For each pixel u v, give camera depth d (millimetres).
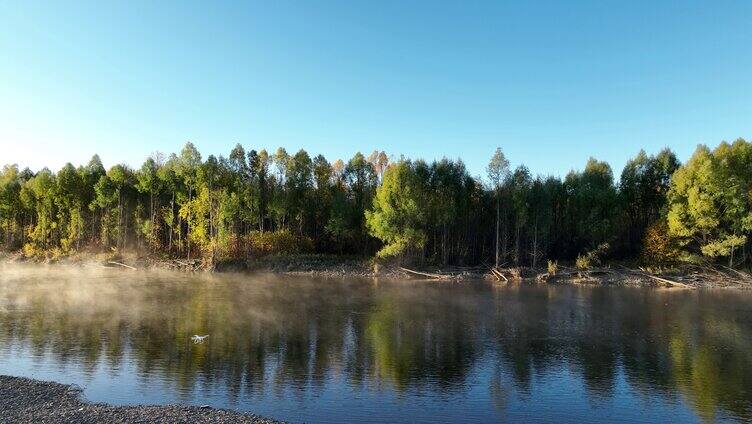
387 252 72625
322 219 91562
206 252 80875
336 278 68688
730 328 36062
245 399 21312
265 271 75125
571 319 39344
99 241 93000
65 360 26328
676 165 82188
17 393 20891
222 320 37250
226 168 87062
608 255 77812
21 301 44812
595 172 82250
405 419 19578
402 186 73625
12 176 107188
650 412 20609
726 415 20297
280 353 28516
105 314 38875
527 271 71125
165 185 89250
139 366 25531
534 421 19641
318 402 21172
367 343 31156
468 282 65938
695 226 64562
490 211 83250
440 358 27969
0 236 104750
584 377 24938
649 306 45781
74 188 92688
